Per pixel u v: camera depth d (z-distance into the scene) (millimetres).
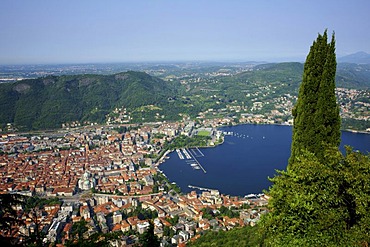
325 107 24906
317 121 25062
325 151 21766
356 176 18516
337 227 18531
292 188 20484
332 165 20500
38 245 20453
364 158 20203
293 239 19438
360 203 17969
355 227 18469
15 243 17625
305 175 19953
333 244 18250
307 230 19047
